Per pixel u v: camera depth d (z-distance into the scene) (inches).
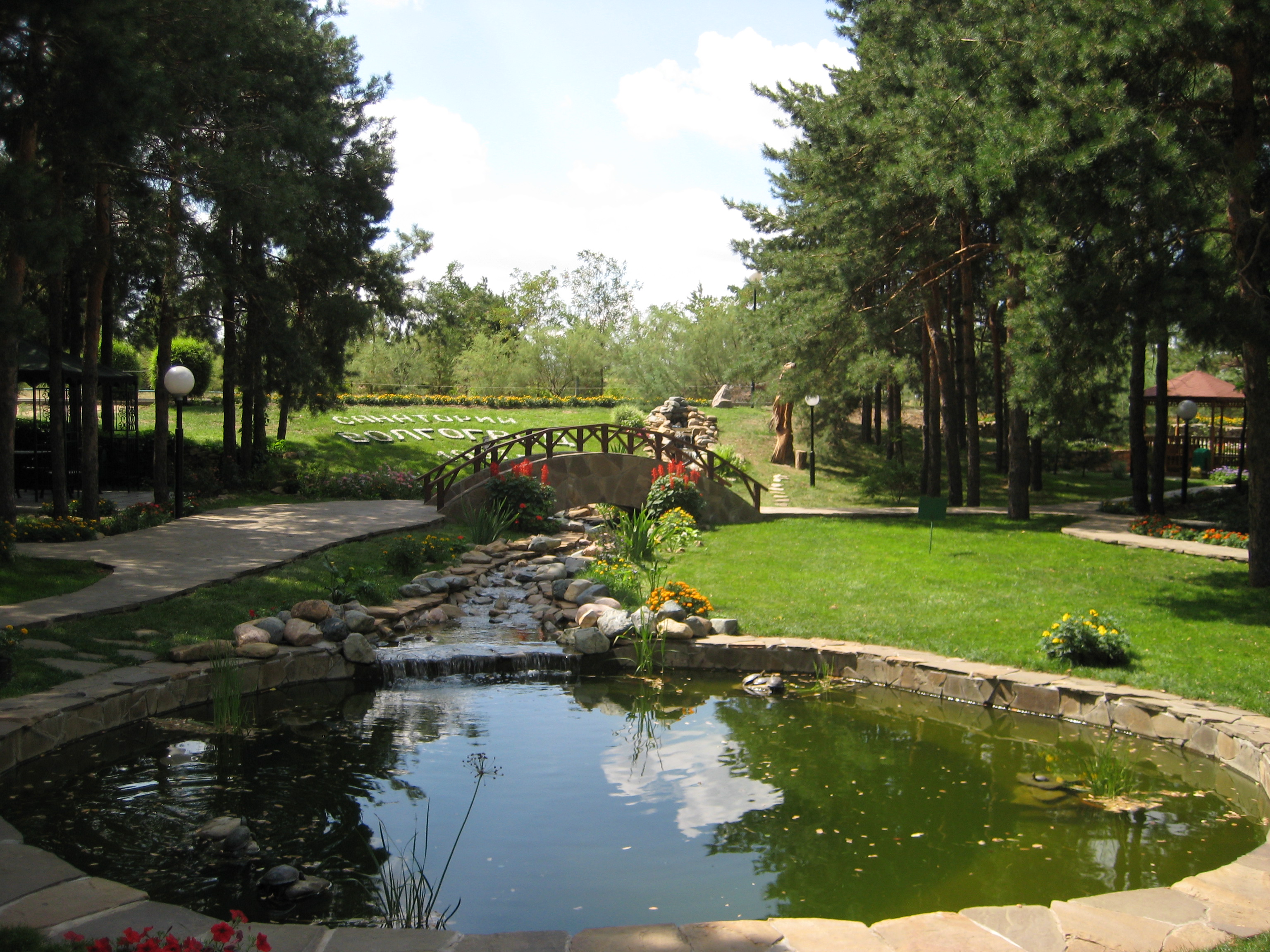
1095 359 528.1
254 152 738.8
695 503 815.1
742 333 1314.0
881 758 307.0
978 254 893.2
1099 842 240.1
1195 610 457.4
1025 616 451.8
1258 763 281.1
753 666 420.5
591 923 196.7
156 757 291.3
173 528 636.1
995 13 600.4
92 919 170.4
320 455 1155.3
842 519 868.6
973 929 175.0
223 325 924.6
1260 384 500.7
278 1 817.5
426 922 195.6
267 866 218.4
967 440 1462.8
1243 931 173.6
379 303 1066.7
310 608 418.3
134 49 509.4
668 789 276.2
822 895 209.6
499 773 287.3
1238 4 427.2
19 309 447.5
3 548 465.7
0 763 261.9
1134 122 439.8
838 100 858.1
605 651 425.4
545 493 754.2
